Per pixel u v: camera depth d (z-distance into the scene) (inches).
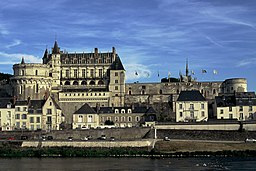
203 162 4992.6
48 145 6190.9
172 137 6742.1
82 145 6117.1
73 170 4534.9
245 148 5890.8
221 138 6604.3
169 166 4702.3
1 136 6924.2
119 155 5713.6
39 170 4569.4
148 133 6791.3
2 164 5029.5
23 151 5905.5
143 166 4731.8
